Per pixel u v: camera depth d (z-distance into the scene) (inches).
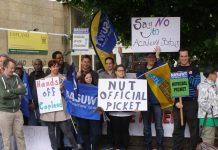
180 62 215.9
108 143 243.4
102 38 256.5
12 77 215.5
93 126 226.7
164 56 285.9
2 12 434.9
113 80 223.9
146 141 231.6
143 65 244.2
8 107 213.2
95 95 226.1
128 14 269.3
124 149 230.4
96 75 233.3
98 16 255.4
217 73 213.5
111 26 259.4
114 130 228.7
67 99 225.6
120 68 227.3
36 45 480.4
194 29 270.8
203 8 250.7
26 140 237.6
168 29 233.6
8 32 437.1
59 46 524.4
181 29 270.7
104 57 256.7
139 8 267.4
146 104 223.3
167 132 235.5
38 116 239.0
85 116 226.1
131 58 412.8
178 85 212.4
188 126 223.0
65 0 302.2
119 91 223.8
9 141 215.6
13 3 450.3
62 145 239.0
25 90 218.1
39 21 493.4
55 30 520.4
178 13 259.9
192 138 215.2
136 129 241.9
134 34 236.1
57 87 226.5
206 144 167.6
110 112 228.4
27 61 465.4
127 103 223.5
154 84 226.5
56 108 226.7
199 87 200.4
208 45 246.2
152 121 237.0
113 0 252.8
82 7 311.1
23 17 466.6
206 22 262.2
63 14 533.0
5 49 434.9
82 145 237.0
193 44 272.2
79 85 226.5
